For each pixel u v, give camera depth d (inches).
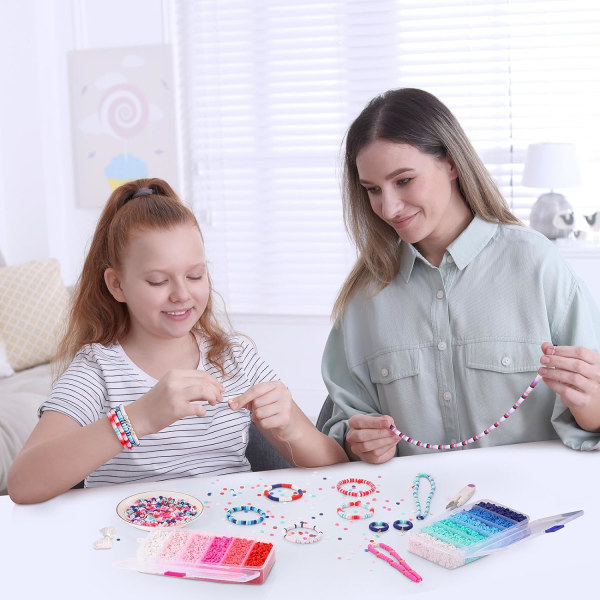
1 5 166.6
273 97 169.5
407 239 58.9
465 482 51.8
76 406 55.4
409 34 163.5
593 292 157.1
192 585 40.3
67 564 42.7
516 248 60.4
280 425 53.0
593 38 157.5
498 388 60.2
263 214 173.2
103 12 173.5
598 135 161.3
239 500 50.4
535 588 39.3
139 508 48.7
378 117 56.8
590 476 52.0
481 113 163.6
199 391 49.2
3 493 99.1
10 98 170.4
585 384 53.2
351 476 53.9
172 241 53.1
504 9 158.7
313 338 170.6
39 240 174.2
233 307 174.2
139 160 175.2
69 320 61.8
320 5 165.9
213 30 169.6
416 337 61.9
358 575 40.9
